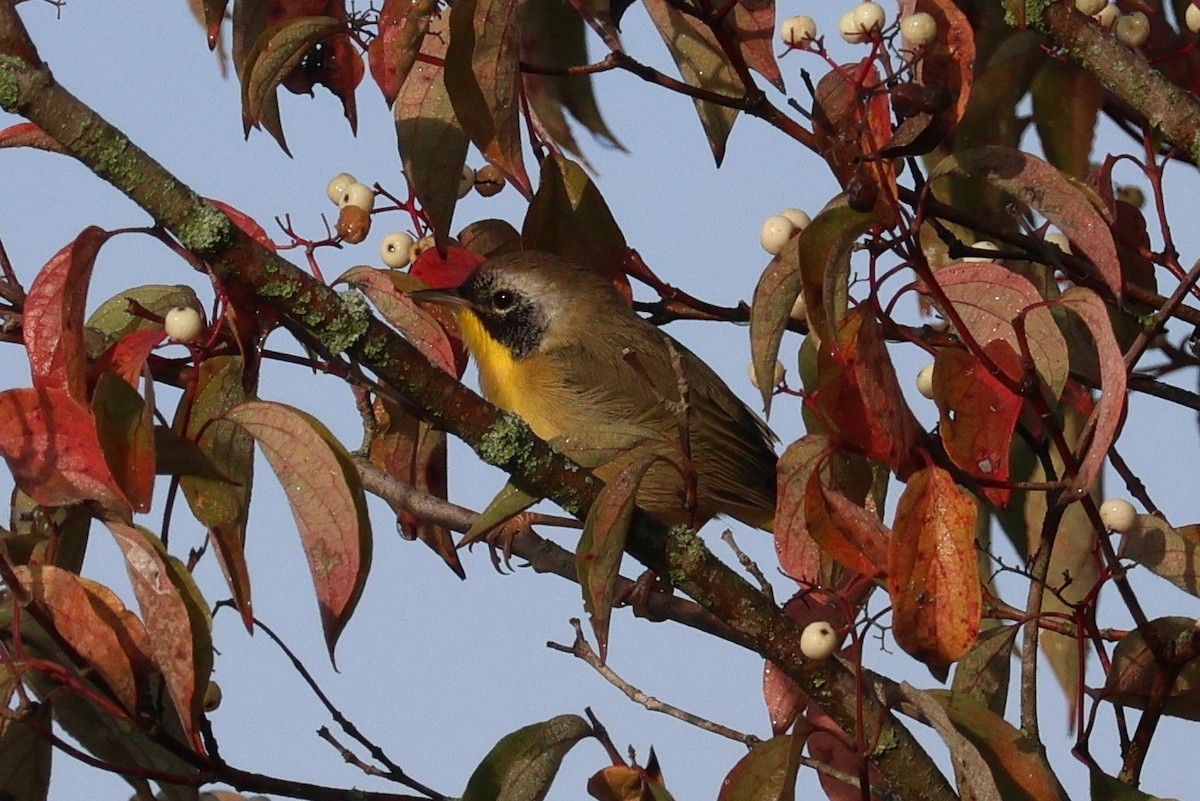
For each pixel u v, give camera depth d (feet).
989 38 28.48
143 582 20.40
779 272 21.99
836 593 22.09
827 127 22.86
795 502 21.93
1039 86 28.76
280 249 26.73
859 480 26.32
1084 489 21.56
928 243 30.12
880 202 21.13
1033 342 23.17
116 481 20.54
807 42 22.65
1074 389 28.19
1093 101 28.60
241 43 28.50
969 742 21.38
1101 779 23.54
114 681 21.16
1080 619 23.68
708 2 27.25
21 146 22.84
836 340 20.67
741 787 22.08
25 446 20.75
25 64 21.07
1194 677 24.85
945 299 21.95
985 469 22.72
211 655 20.83
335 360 24.89
